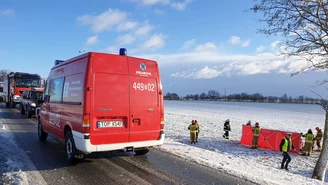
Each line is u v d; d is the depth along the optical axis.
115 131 6.00
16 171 5.64
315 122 36.97
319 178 9.26
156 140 6.68
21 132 11.24
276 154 13.48
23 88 23.56
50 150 7.88
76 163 6.49
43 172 5.74
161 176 5.62
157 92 6.77
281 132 14.39
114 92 6.02
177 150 8.19
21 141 9.24
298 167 11.22
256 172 6.14
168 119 29.27
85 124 5.65
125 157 7.24
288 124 32.03
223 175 5.77
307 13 8.88
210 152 8.27
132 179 5.38
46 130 8.67
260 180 5.48
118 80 6.11
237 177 5.66
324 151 9.35
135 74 6.41
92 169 6.04
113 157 7.20
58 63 8.26
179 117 32.78
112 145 5.95
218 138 17.97
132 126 6.26
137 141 6.36
